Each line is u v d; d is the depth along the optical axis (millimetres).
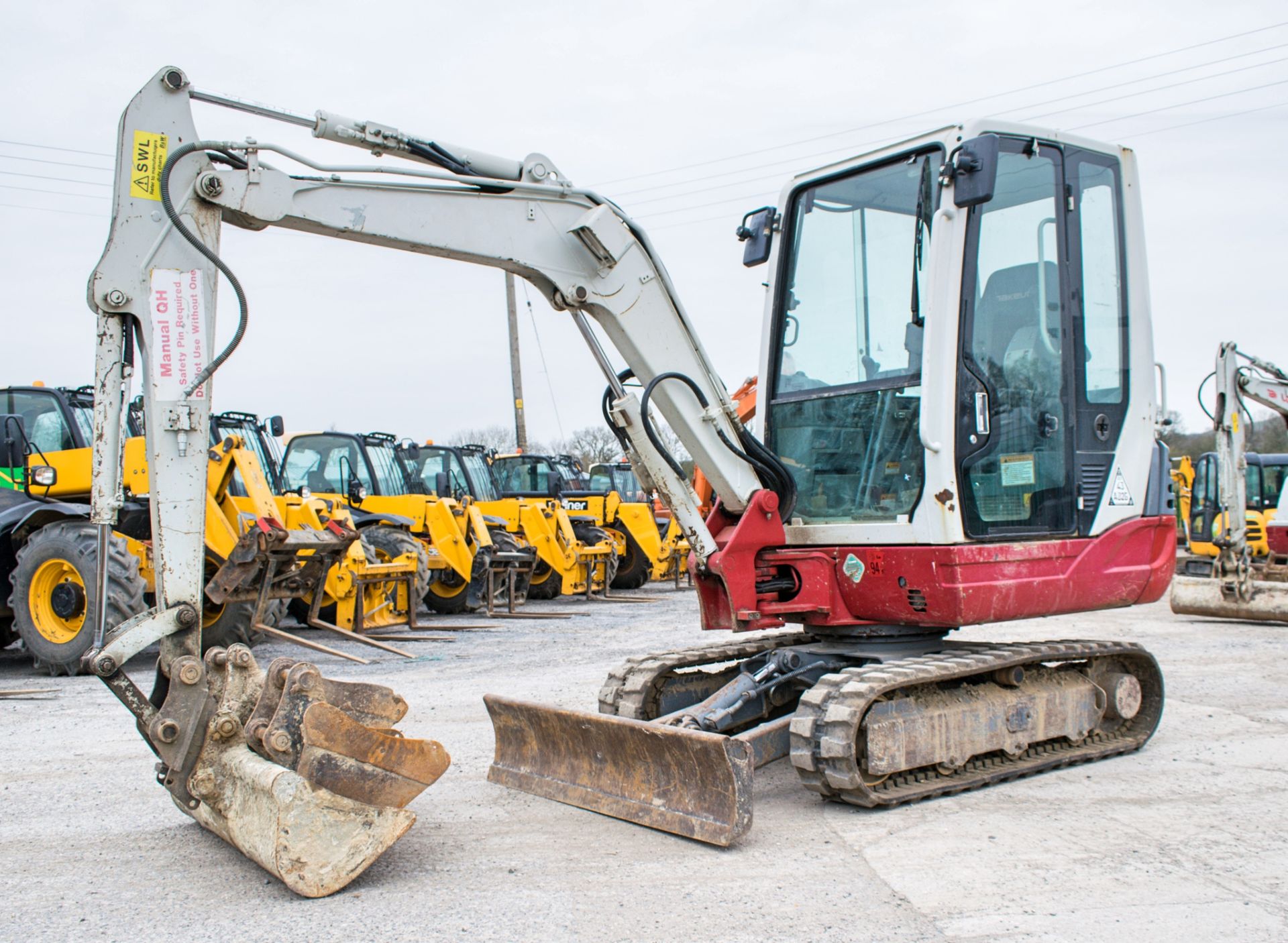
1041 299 5508
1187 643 10734
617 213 5121
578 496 19188
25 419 9484
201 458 4129
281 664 4039
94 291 4043
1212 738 6277
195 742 4000
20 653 10305
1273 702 7461
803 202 5801
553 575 16188
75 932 3408
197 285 4145
